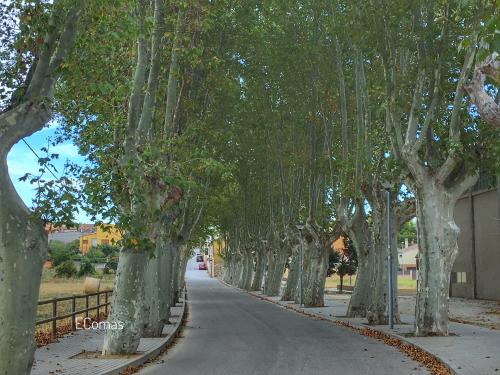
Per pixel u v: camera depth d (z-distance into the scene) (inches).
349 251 2247.8
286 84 1152.8
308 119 1180.5
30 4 334.0
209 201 1273.4
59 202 323.3
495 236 1529.3
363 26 721.6
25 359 306.8
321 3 971.3
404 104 692.7
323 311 1187.3
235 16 827.4
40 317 898.7
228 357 553.3
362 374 448.8
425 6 676.7
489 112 329.4
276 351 594.6
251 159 1600.6
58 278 2247.8
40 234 317.7
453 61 677.9
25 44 340.2
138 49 543.2
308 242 1493.6
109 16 385.4
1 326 302.4
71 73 363.6
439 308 679.7
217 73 847.1
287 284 1664.6
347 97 1058.7
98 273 2426.2
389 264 791.1
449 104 720.3
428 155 699.4
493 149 613.0
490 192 1558.8
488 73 333.4
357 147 899.4
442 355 512.7
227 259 3572.8
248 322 974.4
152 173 526.9
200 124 820.0
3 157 310.2
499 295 1515.7
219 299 1804.9
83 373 423.8
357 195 976.9
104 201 453.4
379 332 749.9
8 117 314.3
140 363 509.0
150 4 629.3
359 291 1018.1
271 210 1884.8
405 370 468.1
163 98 733.9
